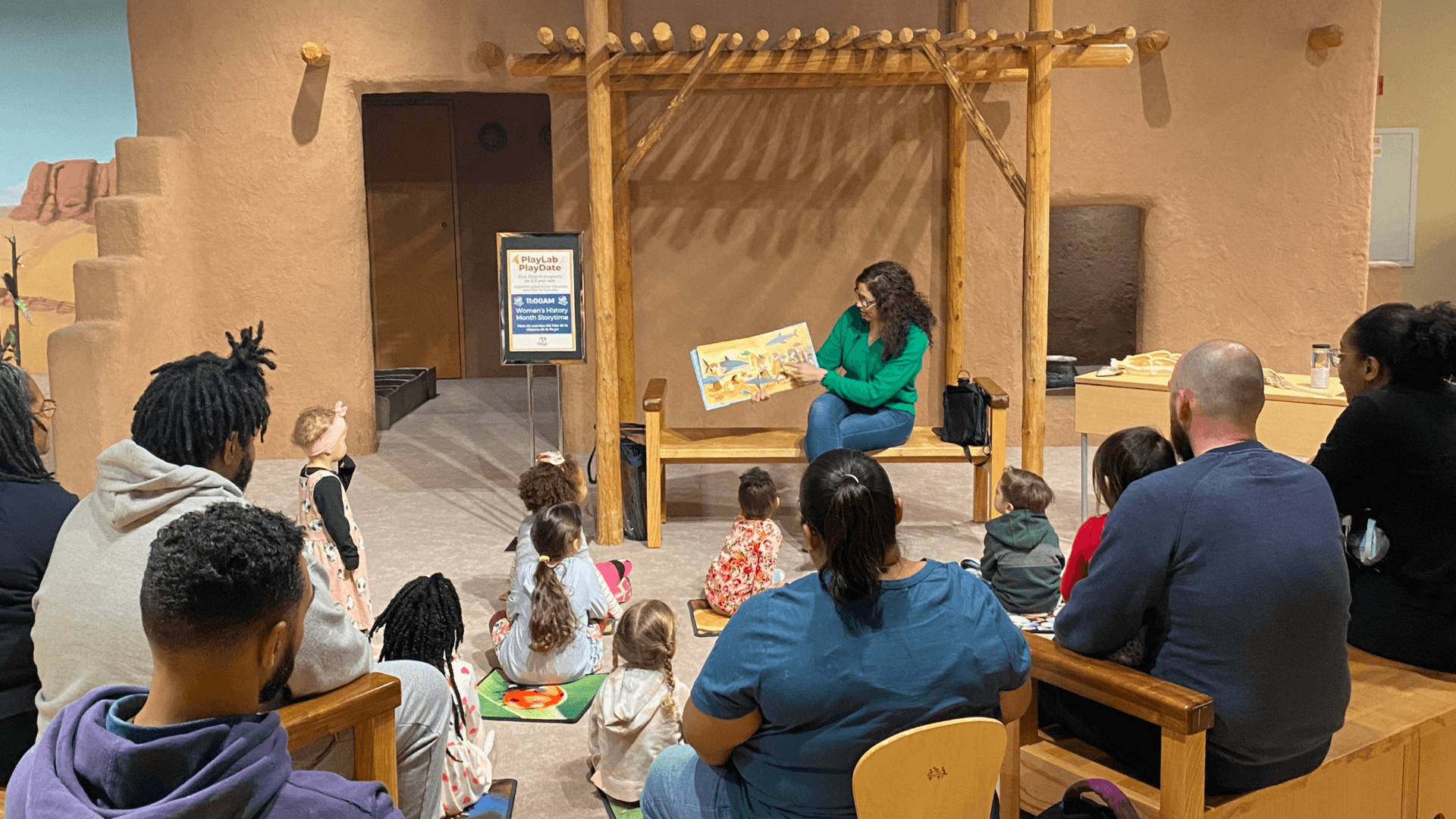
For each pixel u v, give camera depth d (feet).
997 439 20.20
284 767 5.44
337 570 15.37
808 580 7.75
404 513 22.70
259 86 26.40
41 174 38.50
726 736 7.85
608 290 19.99
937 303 27.07
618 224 26.18
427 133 38.45
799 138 26.50
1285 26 26.17
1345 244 26.81
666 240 26.89
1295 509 8.55
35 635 7.84
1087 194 26.68
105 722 5.35
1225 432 8.93
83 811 4.83
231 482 8.76
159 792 5.07
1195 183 26.66
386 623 11.14
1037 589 14.74
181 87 26.43
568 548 14.37
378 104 38.17
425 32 26.25
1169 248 26.91
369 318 27.99
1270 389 18.38
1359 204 26.68
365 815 5.53
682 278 27.02
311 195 26.78
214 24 26.20
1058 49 21.22
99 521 7.95
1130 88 26.32
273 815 5.30
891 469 26.04
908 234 26.84
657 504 20.15
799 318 27.12
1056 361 29.68
